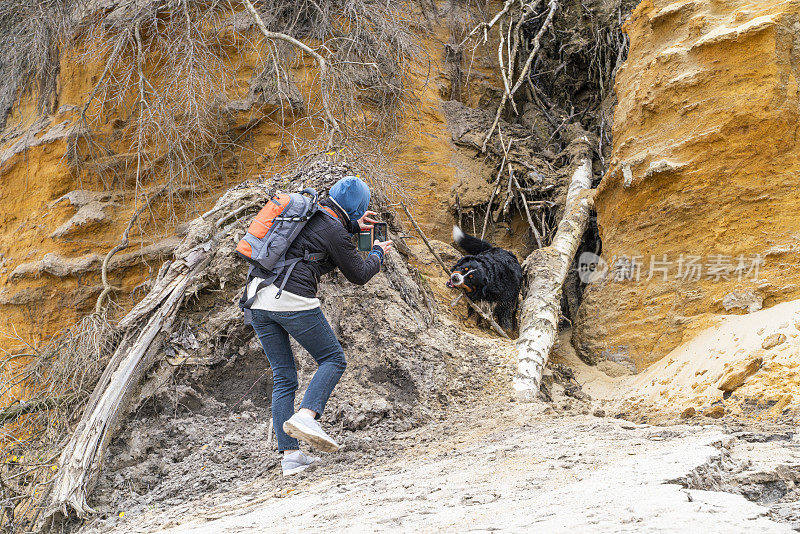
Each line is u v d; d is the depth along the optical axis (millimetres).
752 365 5031
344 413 5438
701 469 2979
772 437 3939
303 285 4426
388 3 9219
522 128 10797
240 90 9461
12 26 10617
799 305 5367
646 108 6824
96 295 9469
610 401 6039
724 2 6598
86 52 9609
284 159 9219
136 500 4953
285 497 4156
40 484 5133
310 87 9219
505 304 7840
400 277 6766
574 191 9141
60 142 9766
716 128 6199
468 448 4539
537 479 3283
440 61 10797
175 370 5734
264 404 5793
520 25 10938
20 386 6426
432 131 10148
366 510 3164
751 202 6012
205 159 9312
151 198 9406
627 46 10508
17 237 9867
